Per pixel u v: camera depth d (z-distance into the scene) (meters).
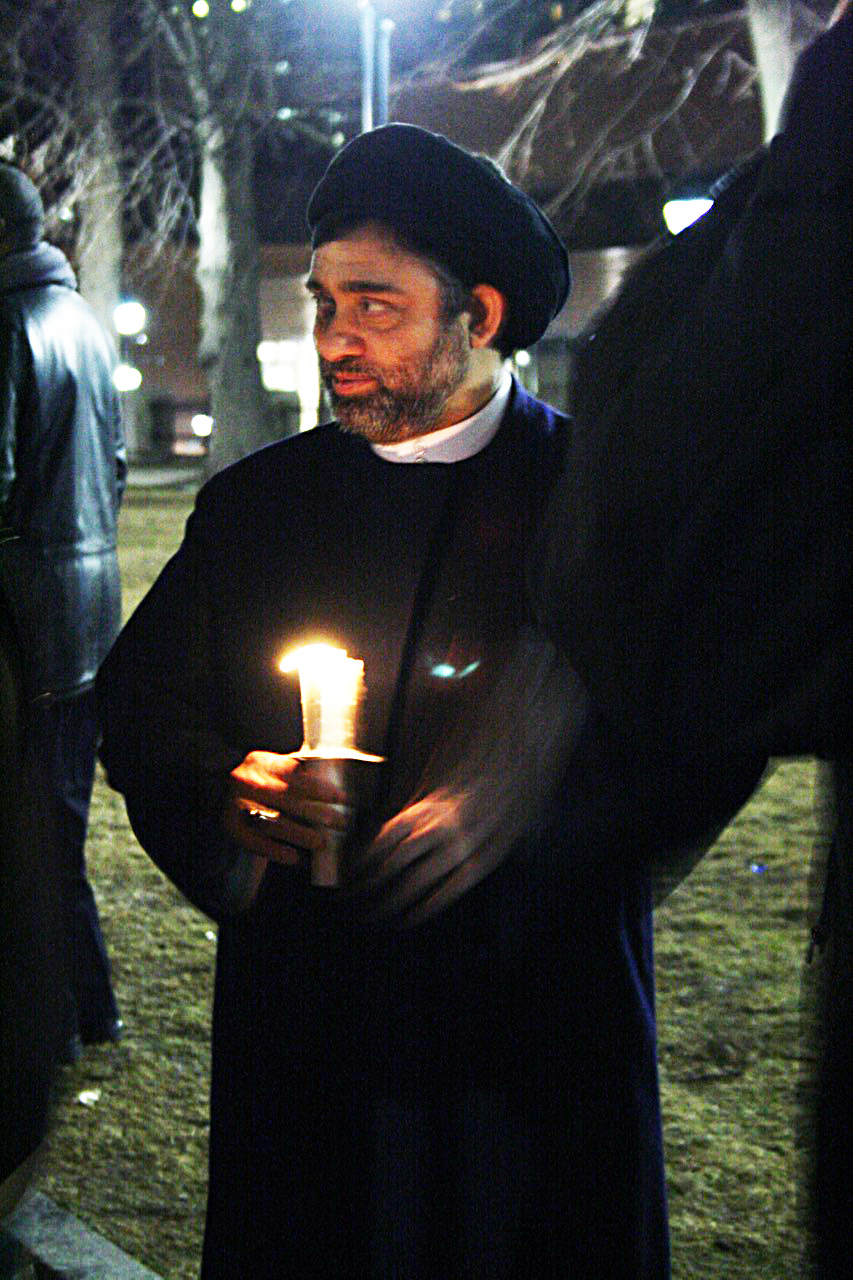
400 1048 1.87
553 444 2.03
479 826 1.83
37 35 17.97
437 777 1.89
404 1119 1.88
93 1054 3.69
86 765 3.56
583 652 1.52
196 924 4.67
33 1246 2.86
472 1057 1.87
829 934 1.47
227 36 16.78
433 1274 1.88
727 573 1.36
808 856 5.29
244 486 2.09
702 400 1.36
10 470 3.23
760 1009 3.92
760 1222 2.95
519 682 1.83
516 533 1.95
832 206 1.30
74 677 3.40
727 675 1.37
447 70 16.05
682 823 1.63
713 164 19.80
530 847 1.80
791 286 1.30
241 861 1.95
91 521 3.47
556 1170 1.86
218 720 2.08
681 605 1.39
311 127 18.45
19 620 1.63
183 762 2.01
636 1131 1.89
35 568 3.24
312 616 2.01
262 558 2.05
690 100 19.30
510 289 1.95
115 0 18.06
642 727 1.51
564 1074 1.86
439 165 1.90
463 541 1.96
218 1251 1.97
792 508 1.31
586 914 1.84
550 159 20.33
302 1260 1.92
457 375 1.96
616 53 16.97
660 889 1.74
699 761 1.50
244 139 17.75
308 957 1.92
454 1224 1.88
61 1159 3.20
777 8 9.08
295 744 2.05
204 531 2.10
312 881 1.82
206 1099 3.47
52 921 1.53
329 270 1.93
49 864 1.53
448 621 1.95
